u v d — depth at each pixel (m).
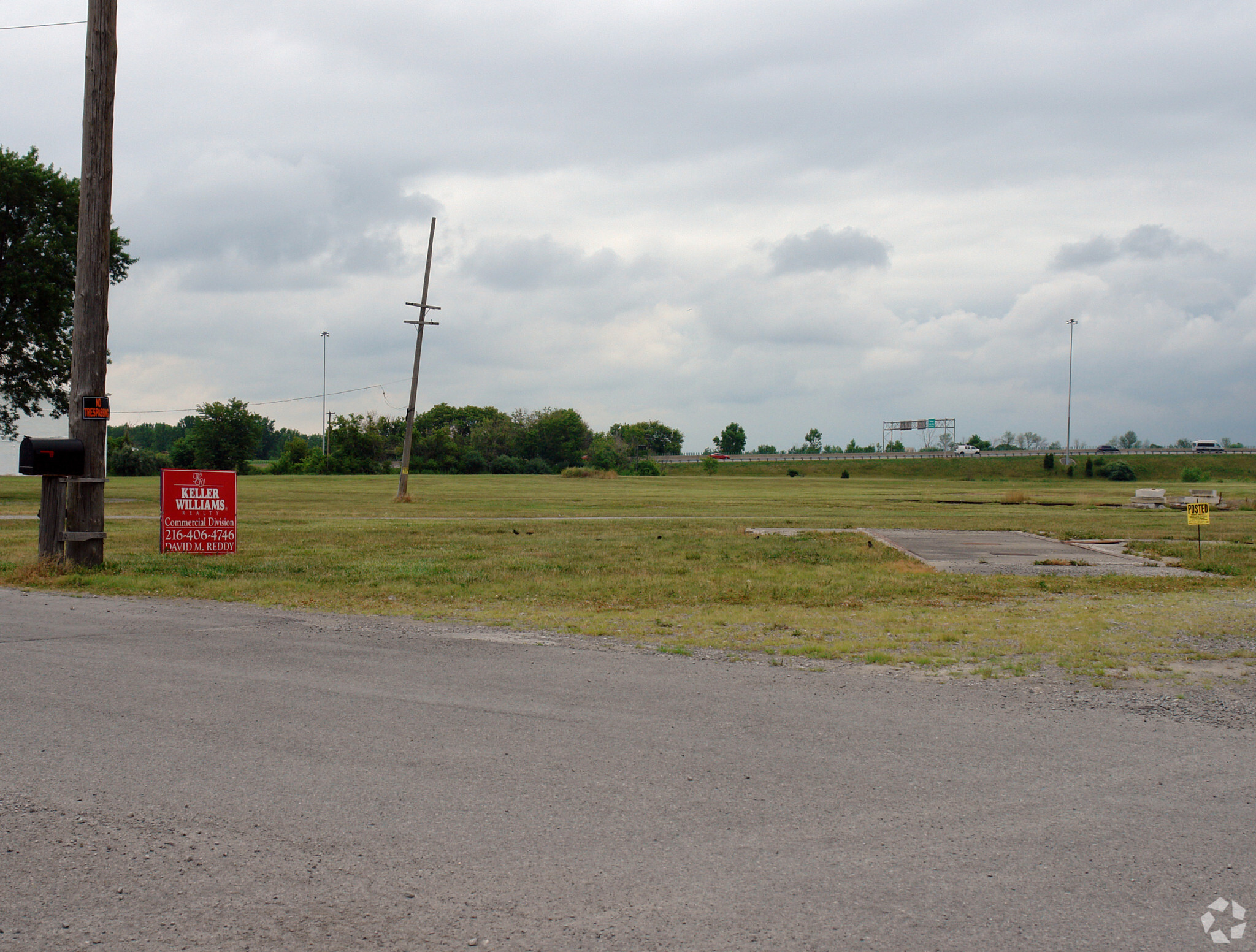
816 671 7.41
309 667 7.39
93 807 4.33
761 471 134.50
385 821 4.19
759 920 3.33
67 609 10.53
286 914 3.36
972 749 5.30
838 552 19.66
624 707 6.16
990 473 129.12
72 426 14.55
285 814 4.25
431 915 3.36
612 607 11.37
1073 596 12.88
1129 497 57.56
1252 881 3.67
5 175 37.69
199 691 6.54
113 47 14.41
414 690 6.61
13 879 3.62
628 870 3.71
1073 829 4.16
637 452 170.75
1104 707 6.29
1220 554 19.59
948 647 8.49
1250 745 5.43
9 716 5.84
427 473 122.12
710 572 15.56
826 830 4.12
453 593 12.58
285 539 21.53
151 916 3.34
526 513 36.31
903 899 3.50
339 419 114.56
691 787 4.63
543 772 4.83
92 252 14.43
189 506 17.38
